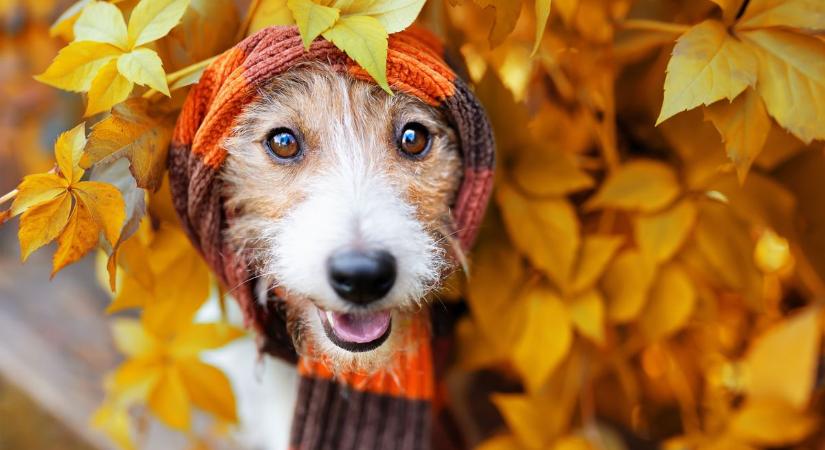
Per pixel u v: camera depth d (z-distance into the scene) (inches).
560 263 19.0
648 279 19.4
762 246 22.3
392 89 16.2
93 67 15.2
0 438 29.1
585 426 21.7
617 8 19.6
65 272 35.2
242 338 21.5
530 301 19.8
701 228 19.3
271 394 22.3
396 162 16.9
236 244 17.5
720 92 14.8
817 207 19.6
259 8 16.6
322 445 19.2
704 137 18.0
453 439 24.3
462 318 21.0
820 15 15.0
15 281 34.5
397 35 16.1
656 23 17.8
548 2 14.9
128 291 18.4
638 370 23.6
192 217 16.9
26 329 31.9
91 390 29.4
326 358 17.3
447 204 17.8
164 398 20.8
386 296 15.8
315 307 17.1
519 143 19.2
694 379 24.0
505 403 21.0
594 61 20.0
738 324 23.4
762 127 15.4
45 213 14.8
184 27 16.3
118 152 15.2
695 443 22.4
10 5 27.4
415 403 19.0
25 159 30.4
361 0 15.1
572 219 18.9
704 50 15.1
